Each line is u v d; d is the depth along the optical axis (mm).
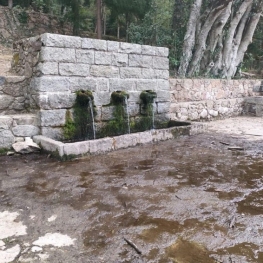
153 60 6066
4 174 3570
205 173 3727
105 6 13312
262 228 2354
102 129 5367
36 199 2859
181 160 4297
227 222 2447
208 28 9766
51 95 4625
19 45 5164
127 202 2816
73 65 4832
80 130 5012
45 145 4375
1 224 2371
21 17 13125
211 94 8836
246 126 7562
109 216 2529
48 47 4496
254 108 9742
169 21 11391
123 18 13867
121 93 5367
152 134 5375
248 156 4594
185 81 8000
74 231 2277
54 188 3139
